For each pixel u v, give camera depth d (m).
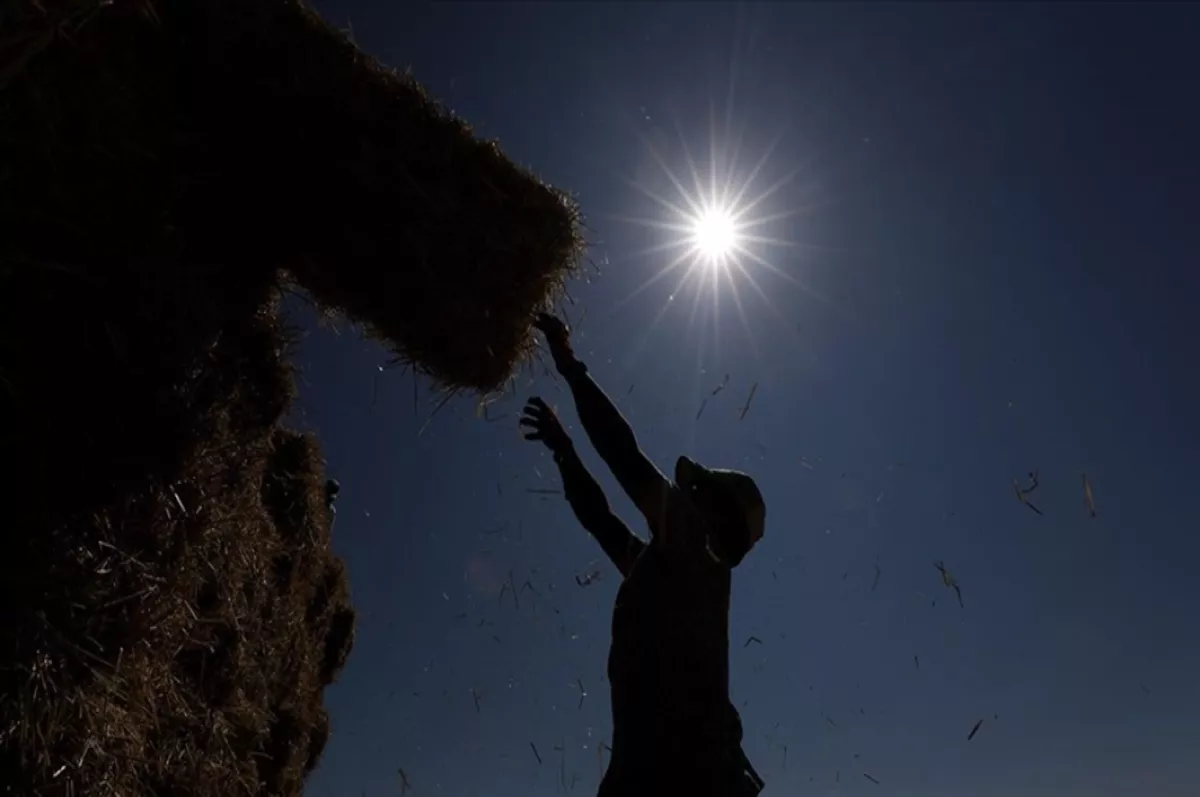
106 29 2.85
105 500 2.81
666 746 2.90
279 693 4.62
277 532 4.57
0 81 2.42
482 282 3.82
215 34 3.27
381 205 3.66
